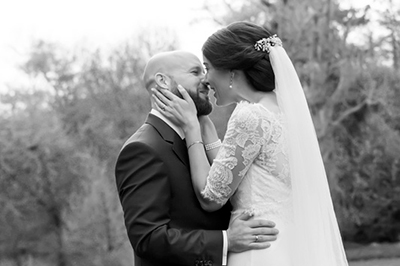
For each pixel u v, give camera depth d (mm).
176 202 3057
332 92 18266
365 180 21859
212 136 3301
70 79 24125
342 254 3129
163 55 3252
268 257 2939
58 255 21734
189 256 2939
